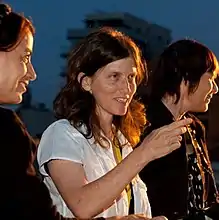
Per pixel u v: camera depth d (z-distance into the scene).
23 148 1.31
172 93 2.39
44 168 1.68
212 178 2.41
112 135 1.86
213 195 2.41
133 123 1.92
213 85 2.46
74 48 1.78
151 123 2.30
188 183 2.29
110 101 1.73
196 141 2.40
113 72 1.72
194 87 2.39
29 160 1.33
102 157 1.74
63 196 1.61
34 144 1.38
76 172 1.65
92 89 1.75
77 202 1.57
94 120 1.75
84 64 1.74
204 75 2.41
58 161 1.65
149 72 2.46
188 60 2.38
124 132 1.90
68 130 1.71
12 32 1.34
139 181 1.87
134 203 1.81
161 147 1.56
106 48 1.71
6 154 1.28
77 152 1.68
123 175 1.55
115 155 1.84
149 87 2.44
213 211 2.10
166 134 1.57
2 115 1.33
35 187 1.31
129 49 1.75
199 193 2.32
